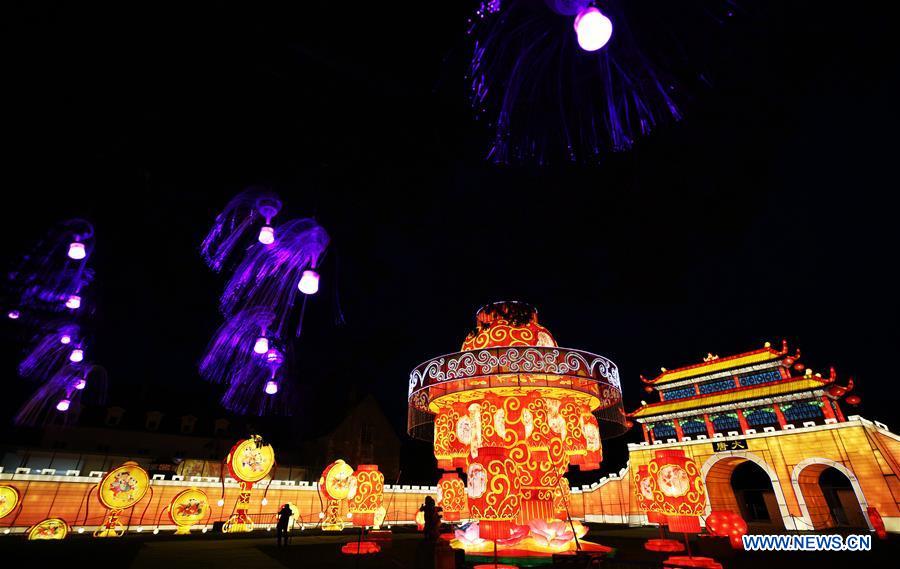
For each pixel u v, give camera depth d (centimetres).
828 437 2436
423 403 1360
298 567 1109
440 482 1547
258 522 2608
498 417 1175
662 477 1118
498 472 1054
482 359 1158
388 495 3131
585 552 983
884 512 2206
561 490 1273
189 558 1280
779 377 2828
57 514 2133
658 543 1371
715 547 1496
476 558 1032
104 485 2008
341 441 4166
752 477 3222
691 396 3145
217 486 2580
